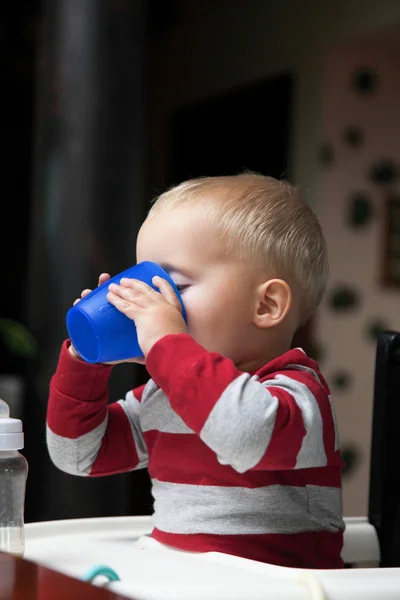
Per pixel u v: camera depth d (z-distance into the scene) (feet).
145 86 12.54
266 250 4.22
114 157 12.17
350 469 15.78
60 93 12.19
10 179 19.95
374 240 16.11
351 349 15.92
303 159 16.10
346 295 15.79
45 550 3.84
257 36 17.13
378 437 4.72
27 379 12.65
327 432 3.92
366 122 16.05
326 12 15.76
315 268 4.50
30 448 12.08
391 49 16.14
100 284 4.37
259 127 17.11
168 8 18.76
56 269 12.00
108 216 12.07
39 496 11.64
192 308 4.05
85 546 3.96
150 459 4.36
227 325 4.11
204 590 2.94
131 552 3.80
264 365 4.26
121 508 11.34
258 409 3.51
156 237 4.23
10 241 20.03
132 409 4.67
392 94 16.26
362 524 4.71
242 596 2.90
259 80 17.03
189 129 18.92
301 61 16.17
